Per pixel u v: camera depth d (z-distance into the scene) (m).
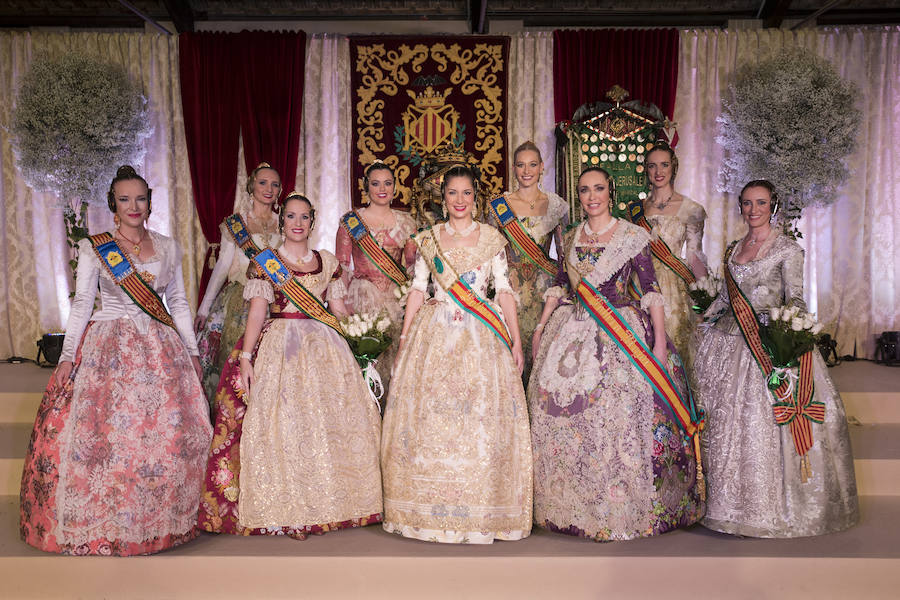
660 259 4.32
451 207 3.51
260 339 3.47
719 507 3.39
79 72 5.64
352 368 3.52
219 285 4.26
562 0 6.46
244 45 6.12
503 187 6.18
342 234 4.21
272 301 3.49
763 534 3.31
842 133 5.51
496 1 6.45
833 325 6.43
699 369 3.62
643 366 3.35
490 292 3.75
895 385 4.98
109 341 3.29
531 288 4.23
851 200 6.38
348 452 3.41
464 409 3.30
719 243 6.31
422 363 3.44
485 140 6.18
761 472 3.34
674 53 6.11
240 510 3.28
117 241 3.39
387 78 6.18
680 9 6.54
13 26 6.49
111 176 5.81
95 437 3.16
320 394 3.39
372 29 6.62
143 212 3.41
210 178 6.14
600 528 3.23
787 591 3.09
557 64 6.11
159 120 6.30
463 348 3.39
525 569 3.08
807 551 3.17
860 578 3.08
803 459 3.35
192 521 3.30
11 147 6.12
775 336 3.31
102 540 3.11
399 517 3.34
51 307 6.52
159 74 6.29
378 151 6.20
